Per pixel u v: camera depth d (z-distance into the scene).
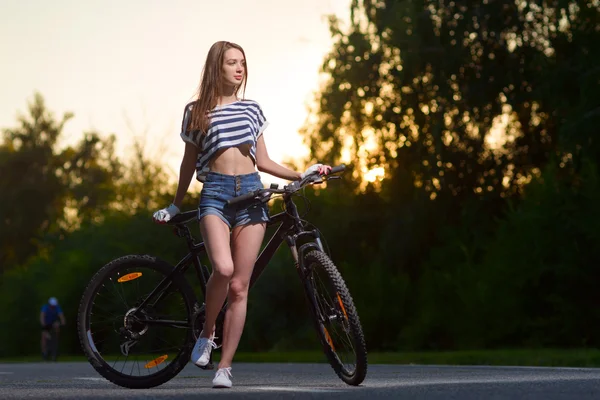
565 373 8.17
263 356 20.02
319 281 6.40
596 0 24.41
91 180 77.44
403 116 27.78
